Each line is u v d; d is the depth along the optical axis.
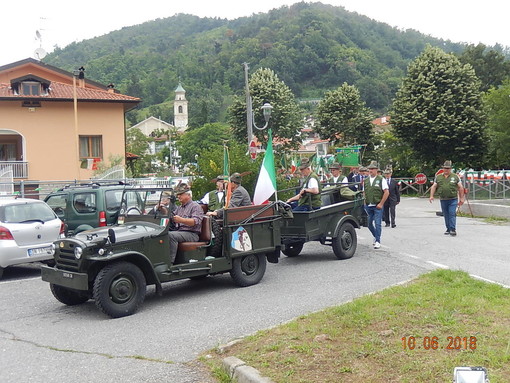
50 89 31.36
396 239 13.84
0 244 10.41
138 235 7.86
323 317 6.44
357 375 4.64
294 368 4.89
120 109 31.83
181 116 126.62
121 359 5.73
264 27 167.88
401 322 5.93
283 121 43.62
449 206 14.12
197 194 16.50
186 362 5.55
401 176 42.41
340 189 11.88
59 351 6.12
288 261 11.41
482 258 10.55
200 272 8.49
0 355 6.07
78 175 28.38
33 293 9.44
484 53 62.88
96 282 7.36
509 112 37.78
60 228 11.23
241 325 6.74
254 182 16.39
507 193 23.42
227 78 142.62
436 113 36.00
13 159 32.28
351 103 46.78
